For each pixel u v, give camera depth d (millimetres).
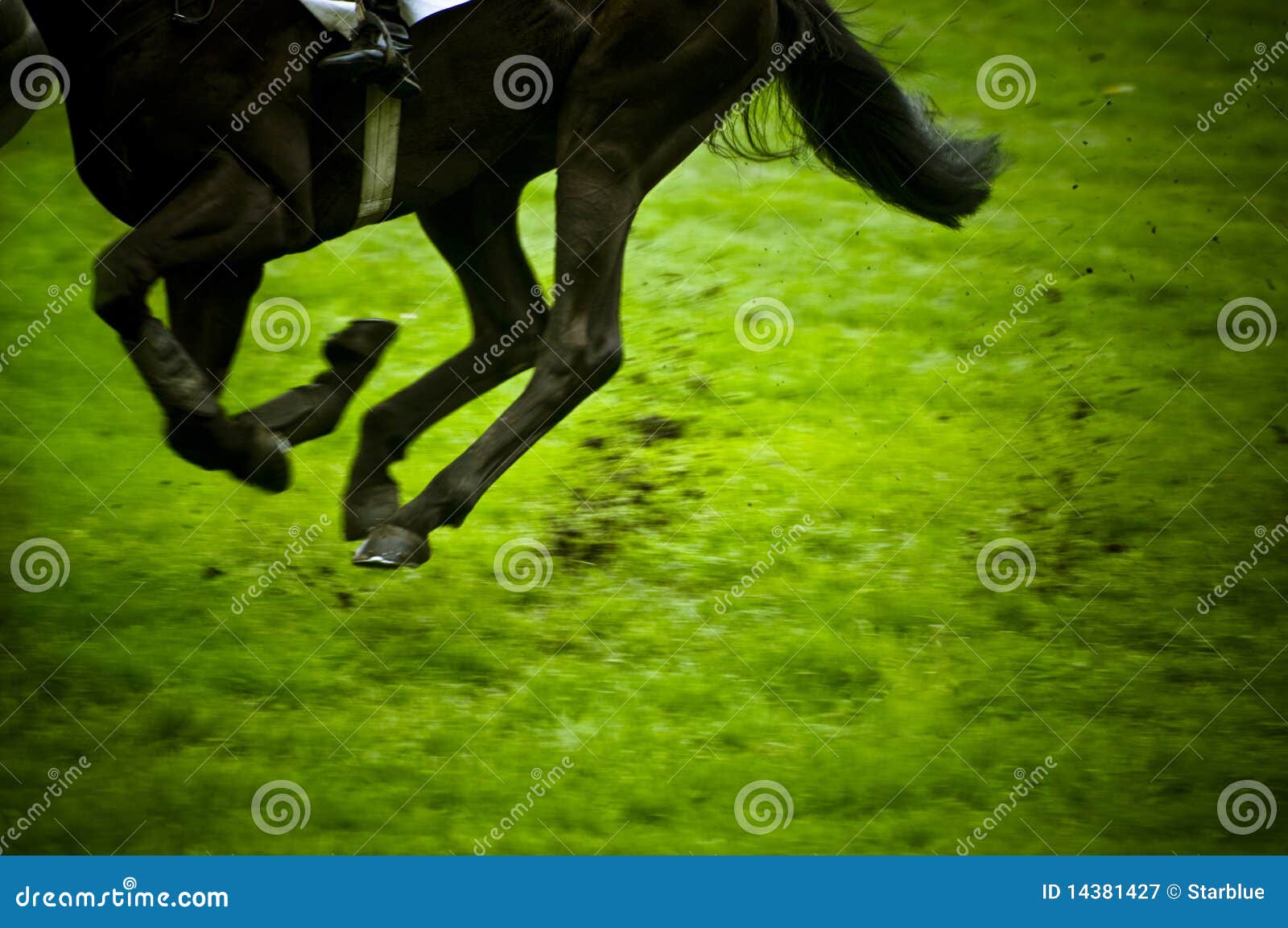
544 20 5516
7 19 5586
